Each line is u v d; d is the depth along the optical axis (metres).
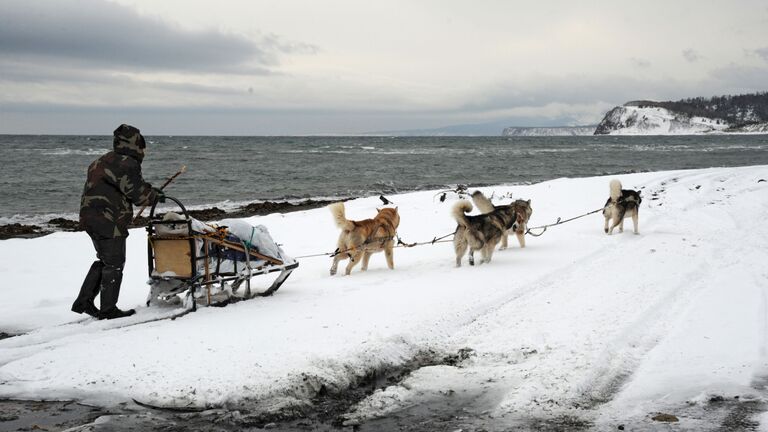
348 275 9.48
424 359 5.80
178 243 6.91
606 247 11.35
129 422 4.35
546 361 5.55
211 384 4.87
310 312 7.00
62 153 49.22
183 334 6.11
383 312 6.96
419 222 14.78
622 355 5.66
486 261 10.21
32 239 12.85
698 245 11.12
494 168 38.00
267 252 7.82
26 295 8.23
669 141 102.56
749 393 4.69
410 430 4.30
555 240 12.37
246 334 6.10
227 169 36.97
